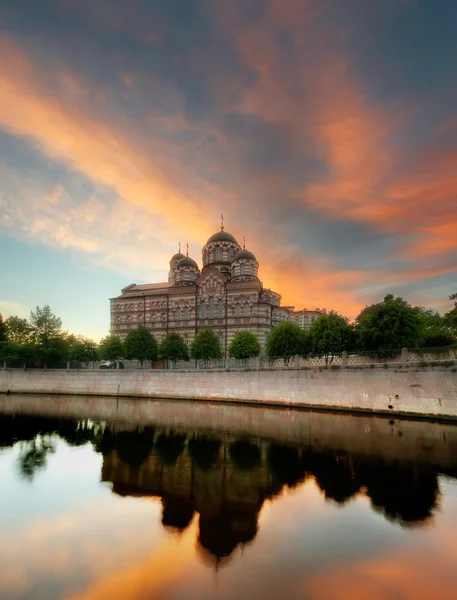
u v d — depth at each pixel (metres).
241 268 72.06
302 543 10.21
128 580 8.50
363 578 8.57
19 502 13.17
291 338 45.19
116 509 12.55
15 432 26.50
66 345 64.25
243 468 17.16
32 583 8.34
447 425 26.62
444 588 8.24
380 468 16.81
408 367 30.38
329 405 35.09
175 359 59.88
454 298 40.53
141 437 24.42
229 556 9.54
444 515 11.91
